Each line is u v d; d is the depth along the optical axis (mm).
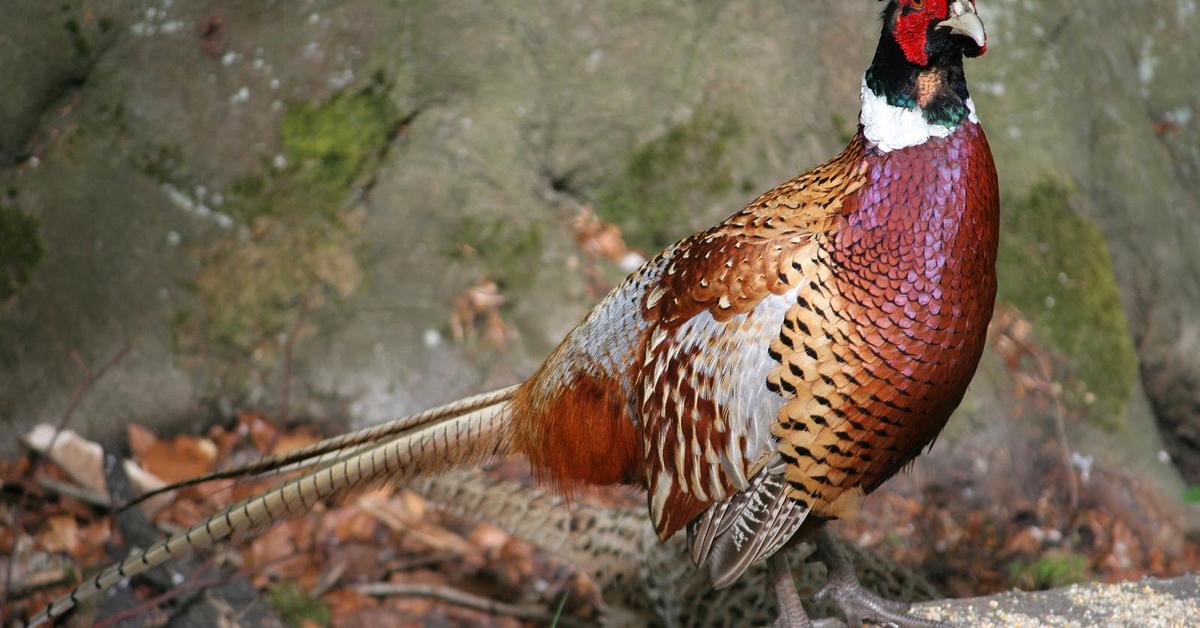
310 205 9336
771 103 10258
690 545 4820
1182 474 11086
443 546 8438
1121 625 5000
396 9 9523
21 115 8875
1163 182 11430
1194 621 5023
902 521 9344
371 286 9406
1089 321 10477
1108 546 9508
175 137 9117
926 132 4219
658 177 10164
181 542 5098
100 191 9000
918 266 4172
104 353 8836
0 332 8672
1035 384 10164
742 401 4371
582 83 9984
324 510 8492
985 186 4262
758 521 4535
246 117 9258
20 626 6781
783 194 4492
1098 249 10719
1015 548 9273
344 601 7859
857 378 4250
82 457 8133
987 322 4406
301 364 9180
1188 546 9875
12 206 8844
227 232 9180
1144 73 11898
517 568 8375
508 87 9711
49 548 7559
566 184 10125
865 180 4254
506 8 9703
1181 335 11023
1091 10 11406
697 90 10164
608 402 4926
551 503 7016
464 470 5406
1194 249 11477
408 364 9328
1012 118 10672
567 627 7898
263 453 8883
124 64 9078
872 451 4387
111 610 6785
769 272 4305
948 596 8617
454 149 9609
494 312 9594
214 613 6898
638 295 4805
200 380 9000
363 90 9469
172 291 9039
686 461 4617
